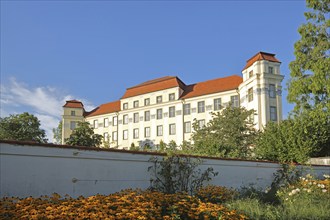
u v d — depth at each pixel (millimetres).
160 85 51844
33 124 45750
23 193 6684
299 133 17000
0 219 4945
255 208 7945
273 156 17250
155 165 9203
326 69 18172
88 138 27578
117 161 8406
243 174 11922
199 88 48750
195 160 10172
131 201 6531
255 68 37562
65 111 60781
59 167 7297
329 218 7746
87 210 5637
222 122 25578
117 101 61094
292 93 19906
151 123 51219
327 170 15602
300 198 9859
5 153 6523
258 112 36219
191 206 6836
